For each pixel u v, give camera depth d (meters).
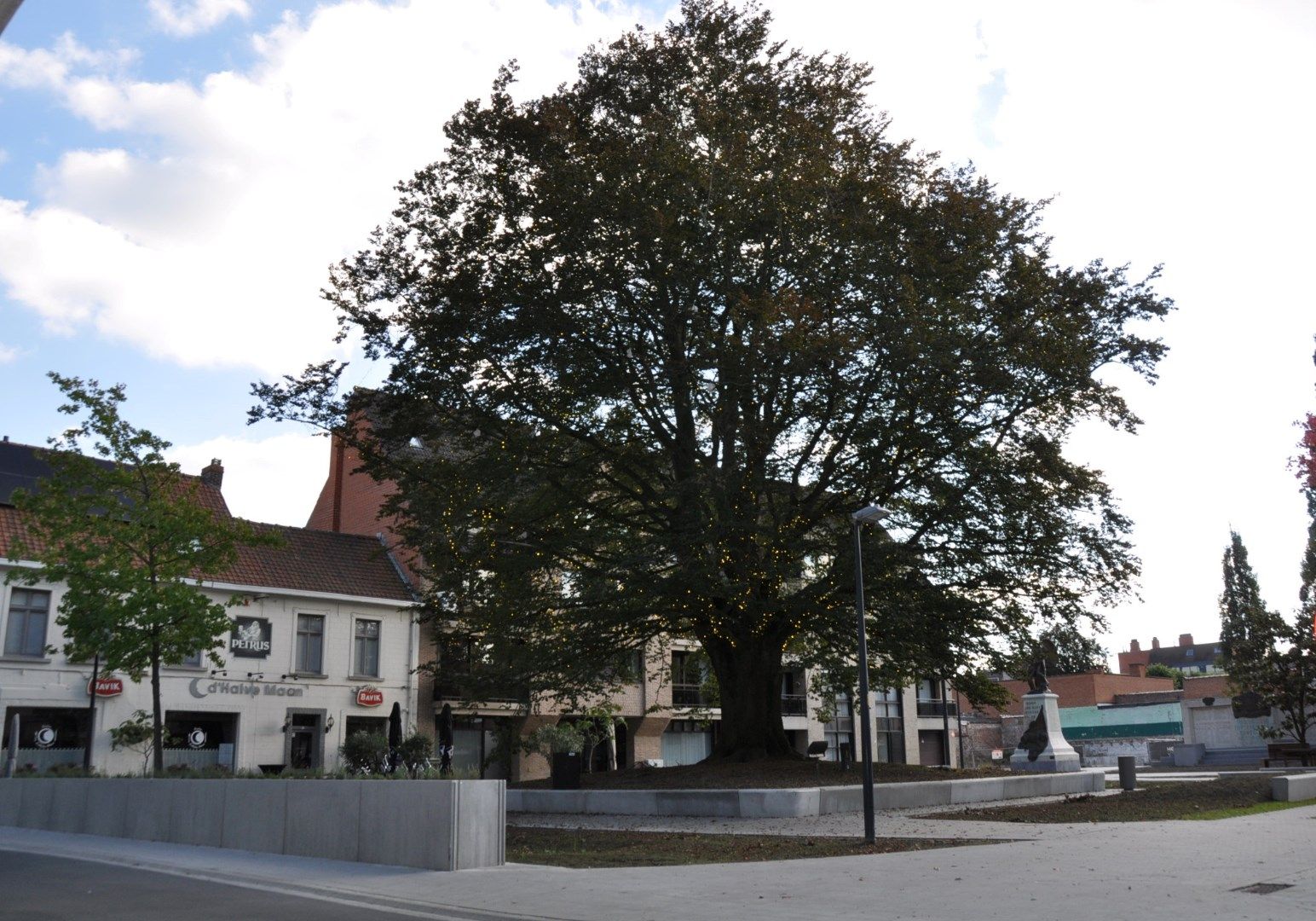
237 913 10.33
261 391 26.47
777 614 26.61
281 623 39.03
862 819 20.70
